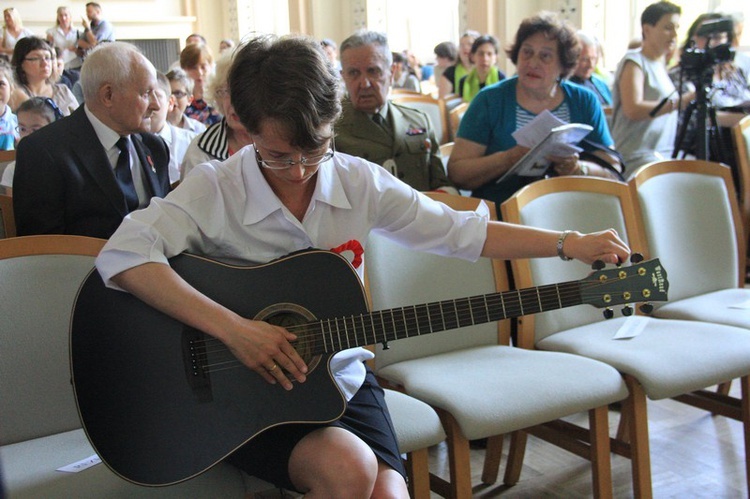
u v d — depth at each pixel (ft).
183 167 8.80
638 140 13.52
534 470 8.46
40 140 7.39
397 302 7.41
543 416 6.33
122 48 7.63
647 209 8.78
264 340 4.87
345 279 5.31
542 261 7.98
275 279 5.24
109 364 5.04
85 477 5.06
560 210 8.27
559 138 8.66
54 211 7.32
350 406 5.37
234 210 5.34
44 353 5.87
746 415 7.63
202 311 4.84
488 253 5.78
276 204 5.31
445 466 8.54
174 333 5.08
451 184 10.03
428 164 9.86
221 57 8.38
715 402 8.05
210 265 5.19
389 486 4.95
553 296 5.35
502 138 9.82
